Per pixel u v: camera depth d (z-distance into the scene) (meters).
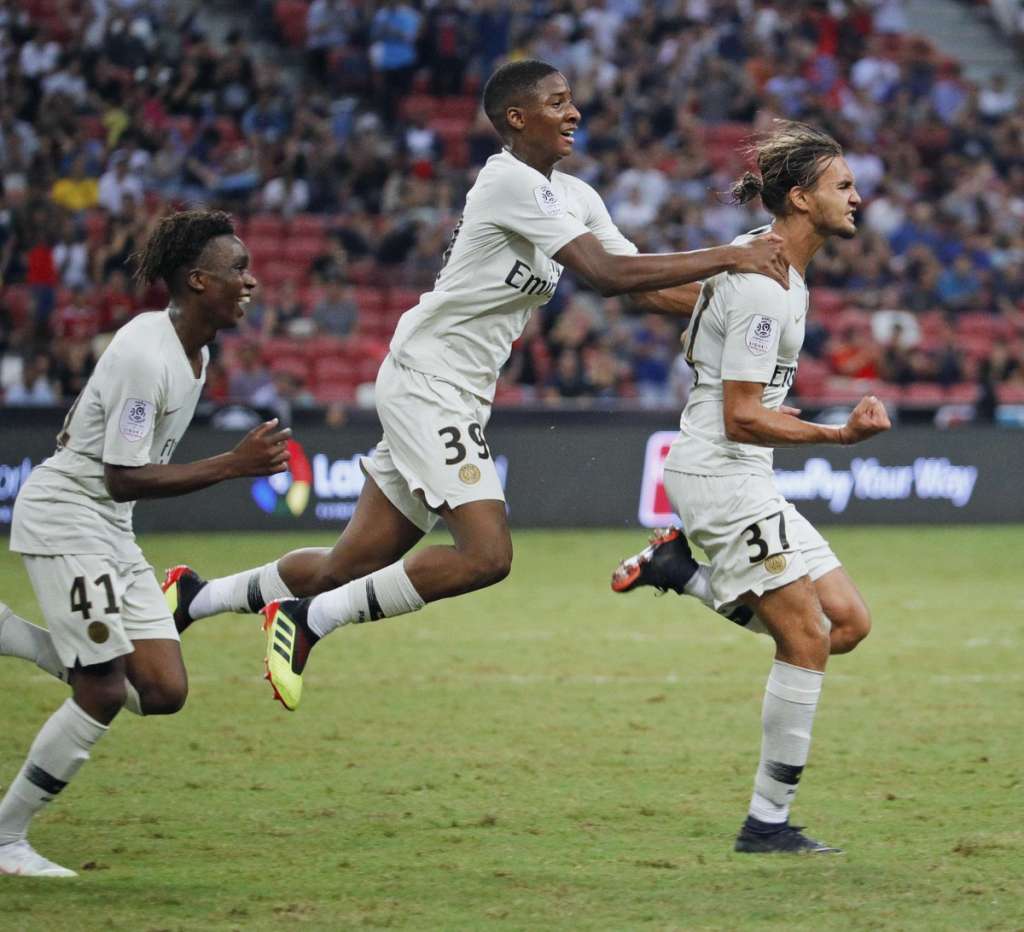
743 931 7.70
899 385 34.88
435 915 8.00
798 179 9.62
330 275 35.28
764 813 9.43
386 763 12.02
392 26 40.44
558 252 9.95
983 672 16.39
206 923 7.82
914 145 42.44
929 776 11.59
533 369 32.97
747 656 17.42
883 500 30.91
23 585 21.98
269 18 42.97
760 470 9.71
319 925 7.79
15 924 7.79
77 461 8.96
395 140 39.28
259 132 38.41
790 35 43.81
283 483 28.62
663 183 38.47
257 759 12.16
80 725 8.84
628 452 30.11
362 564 10.95
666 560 10.38
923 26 49.19
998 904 8.19
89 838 9.74
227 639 18.38
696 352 9.91
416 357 10.49
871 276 37.91
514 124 10.41
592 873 8.90
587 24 42.03
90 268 33.88
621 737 13.05
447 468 10.30
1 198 35.22
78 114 37.78
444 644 18.17
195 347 9.18
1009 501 31.64
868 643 18.31
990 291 38.44
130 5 39.84
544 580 23.70
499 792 11.06
